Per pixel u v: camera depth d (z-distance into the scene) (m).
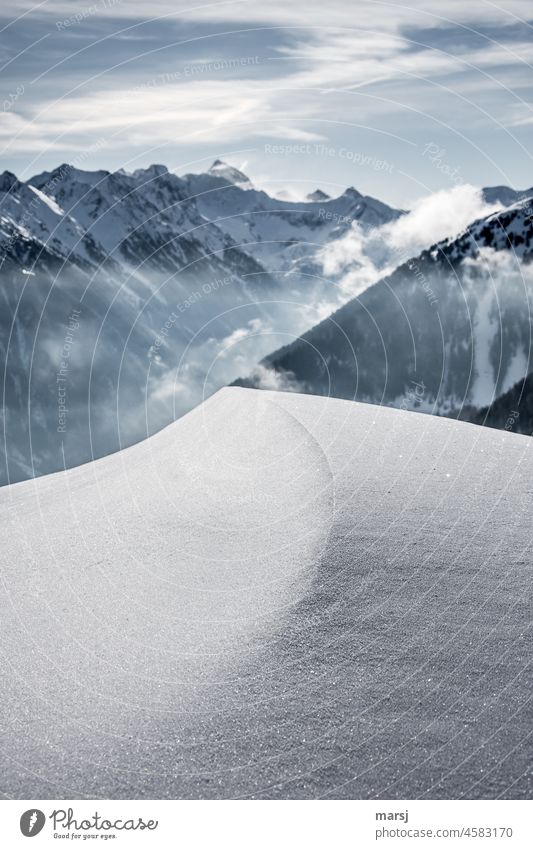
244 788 3.62
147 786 3.66
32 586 5.89
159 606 5.37
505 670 4.30
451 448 7.85
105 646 4.91
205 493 7.39
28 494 9.36
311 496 6.74
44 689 4.48
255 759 3.78
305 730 3.94
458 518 6.15
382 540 5.78
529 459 7.55
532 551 5.60
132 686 4.45
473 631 4.66
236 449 8.43
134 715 4.16
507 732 3.87
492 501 6.49
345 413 9.20
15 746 3.99
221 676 4.41
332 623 4.80
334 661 4.45
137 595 5.56
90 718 4.18
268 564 5.71
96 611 5.38
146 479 8.22
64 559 6.34
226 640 4.79
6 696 4.43
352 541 5.77
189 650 4.73
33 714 4.25
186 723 4.05
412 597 5.03
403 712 4.03
